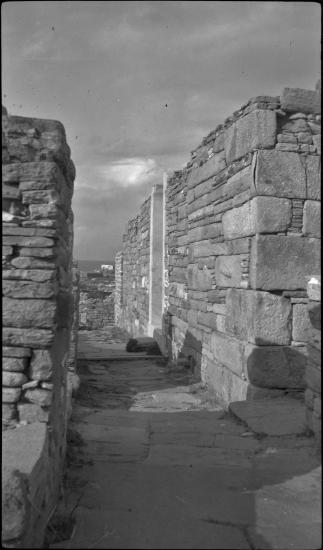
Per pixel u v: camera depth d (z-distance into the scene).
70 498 3.57
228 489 3.75
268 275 6.10
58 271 3.56
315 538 3.08
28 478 2.51
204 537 3.09
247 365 6.26
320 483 3.79
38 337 3.34
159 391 7.95
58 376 3.72
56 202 3.38
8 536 2.24
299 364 6.10
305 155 6.26
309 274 6.19
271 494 3.65
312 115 6.35
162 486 3.81
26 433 3.10
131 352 12.73
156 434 5.14
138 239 17.84
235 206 6.82
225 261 7.24
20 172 3.36
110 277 33.44
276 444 4.58
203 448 4.65
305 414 4.97
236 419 5.54
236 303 6.76
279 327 6.11
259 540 3.04
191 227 9.36
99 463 4.29
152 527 3.19
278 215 6.12
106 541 3.00
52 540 2.95
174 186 11.30
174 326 10.97
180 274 10.54
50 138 3.45
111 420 5.72
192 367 9.16
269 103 6.22
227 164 7.15
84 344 15.38
